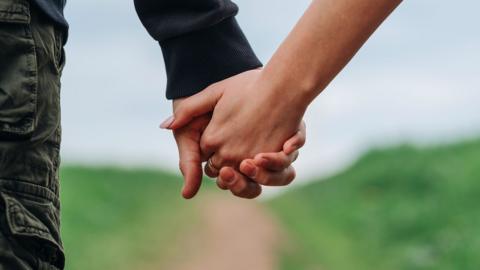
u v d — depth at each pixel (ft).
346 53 9.86
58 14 8.41
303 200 91.66
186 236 66.74
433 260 57.62
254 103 10.46
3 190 7.77
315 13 9.81
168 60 10.89
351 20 9.66
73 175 79.05
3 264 7.70
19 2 7.92
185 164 11.12
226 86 10.74
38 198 7.98
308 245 66.13
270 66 10.26
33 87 7.96
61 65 8.55
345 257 63.36
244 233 69.97
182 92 10.86
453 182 74.64
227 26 10.80
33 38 8.02
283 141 10.59
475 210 67.00
